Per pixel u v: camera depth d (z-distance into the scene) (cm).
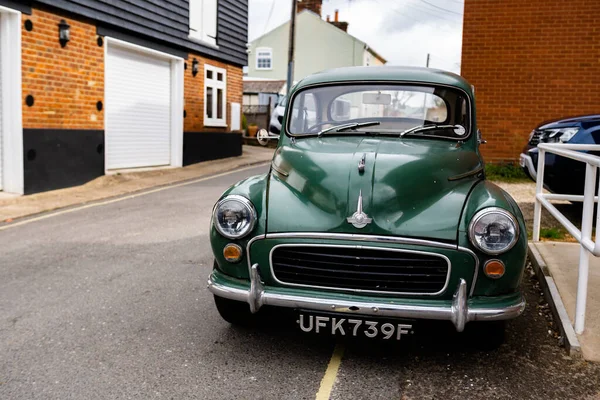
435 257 320
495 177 1070
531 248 557
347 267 328
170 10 1319
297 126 456
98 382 321
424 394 310
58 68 991
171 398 304
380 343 378
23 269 540
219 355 358
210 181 1195
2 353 358
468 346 369
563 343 369
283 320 419
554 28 1068
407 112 445
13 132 916
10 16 895
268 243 337
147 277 520
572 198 565
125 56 1210
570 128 712
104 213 823
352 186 340
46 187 975
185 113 1437
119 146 1209
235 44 1683
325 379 327
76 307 441
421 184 345
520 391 313
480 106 1118
